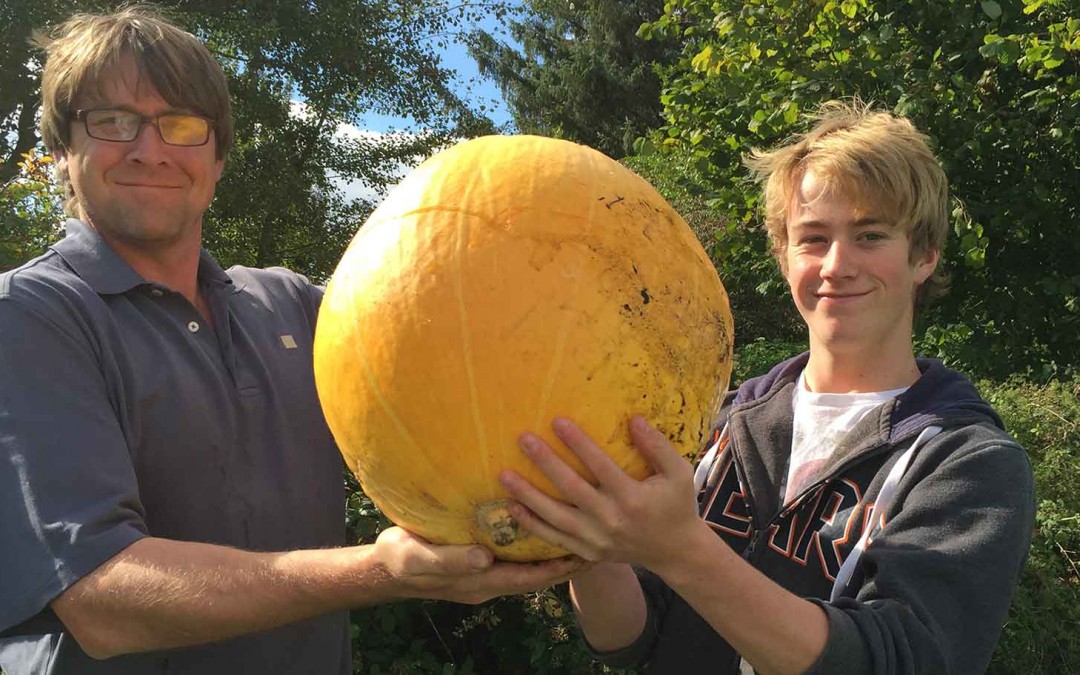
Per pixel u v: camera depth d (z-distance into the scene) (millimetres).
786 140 2473
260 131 15516
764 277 7746
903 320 2049
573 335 1204
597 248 1255
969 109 6211
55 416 1592
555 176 1317
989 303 6641
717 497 2146
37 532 1523
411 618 3525
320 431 2047
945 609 1555
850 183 1953
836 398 2033
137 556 1499
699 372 1321
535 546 1313
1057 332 6461
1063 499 4547
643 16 26375
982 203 6215
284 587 1443
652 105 26438
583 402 1203
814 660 1373
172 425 1786
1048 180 6238
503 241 1238
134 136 1867
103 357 1729
